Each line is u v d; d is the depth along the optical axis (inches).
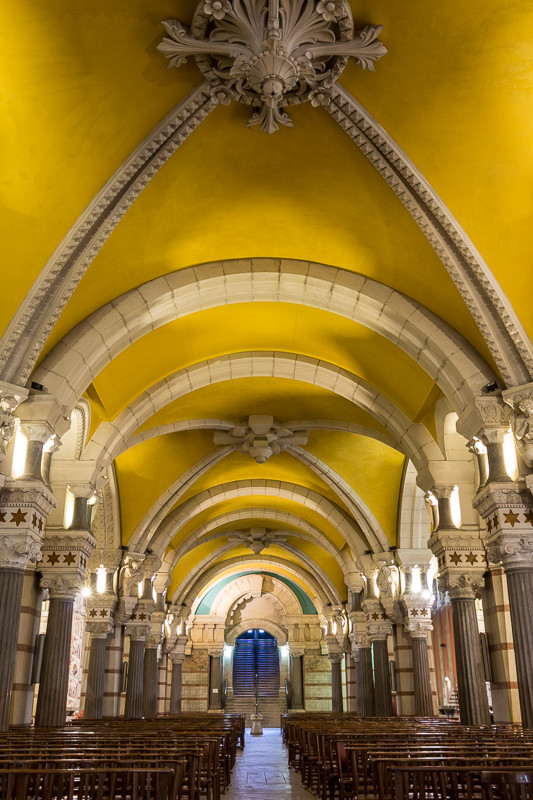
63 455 542.9
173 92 331.9
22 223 362.6
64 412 423.5
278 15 289.6
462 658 508.4
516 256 388.5
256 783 459.5
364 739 318.7
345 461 772.6
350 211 412.5
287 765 601.9
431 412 546.0
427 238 388.2
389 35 305.7
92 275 419.8
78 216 368.2
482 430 423.2
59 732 354.6
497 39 305.1
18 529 388.2
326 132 361.7
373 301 456.8
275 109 332.8
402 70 321.1
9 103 319.9
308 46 303.6
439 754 231.0
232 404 679.7
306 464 794.2
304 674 1551.4
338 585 1211.9
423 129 345.7
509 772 178.9
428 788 270.2
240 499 1006.4
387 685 803.4
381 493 781.9
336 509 890.1
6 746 263.9
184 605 1327.5
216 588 1579.7
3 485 380.8
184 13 296.4
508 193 369.1
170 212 409.1
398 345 471.5
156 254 436.8
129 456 741.9
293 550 1232.8
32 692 518.9
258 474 900.0
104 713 772.0
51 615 511.5
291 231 440.1
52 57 305.7
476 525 532.7
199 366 582.9
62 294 384.8
